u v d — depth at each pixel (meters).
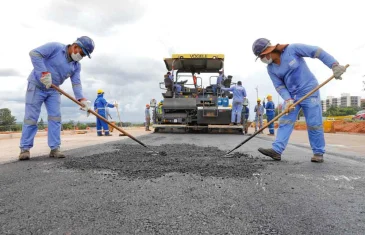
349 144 7.71
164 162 3.71
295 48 3.95
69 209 1.86
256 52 4.09
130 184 2.55
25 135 4.15
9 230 1.52
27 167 3.45
